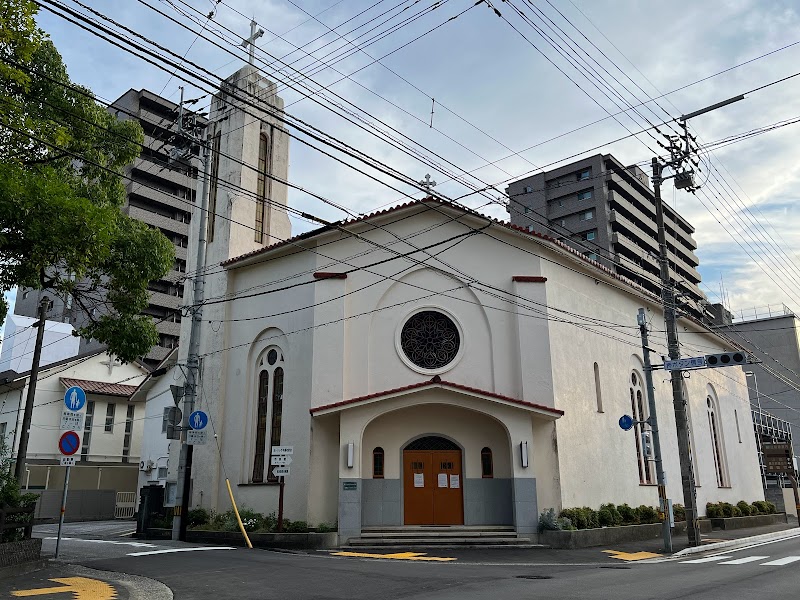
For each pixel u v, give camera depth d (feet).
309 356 71.72
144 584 36.52
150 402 121.29
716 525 94.73
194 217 90.43
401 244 73.15
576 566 48.47
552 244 75.20
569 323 77.36
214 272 84.53
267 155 92.89
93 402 133.90
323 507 66.54
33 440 123.75
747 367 191.42
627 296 92.63
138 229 50.88
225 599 32.01
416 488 66.85
